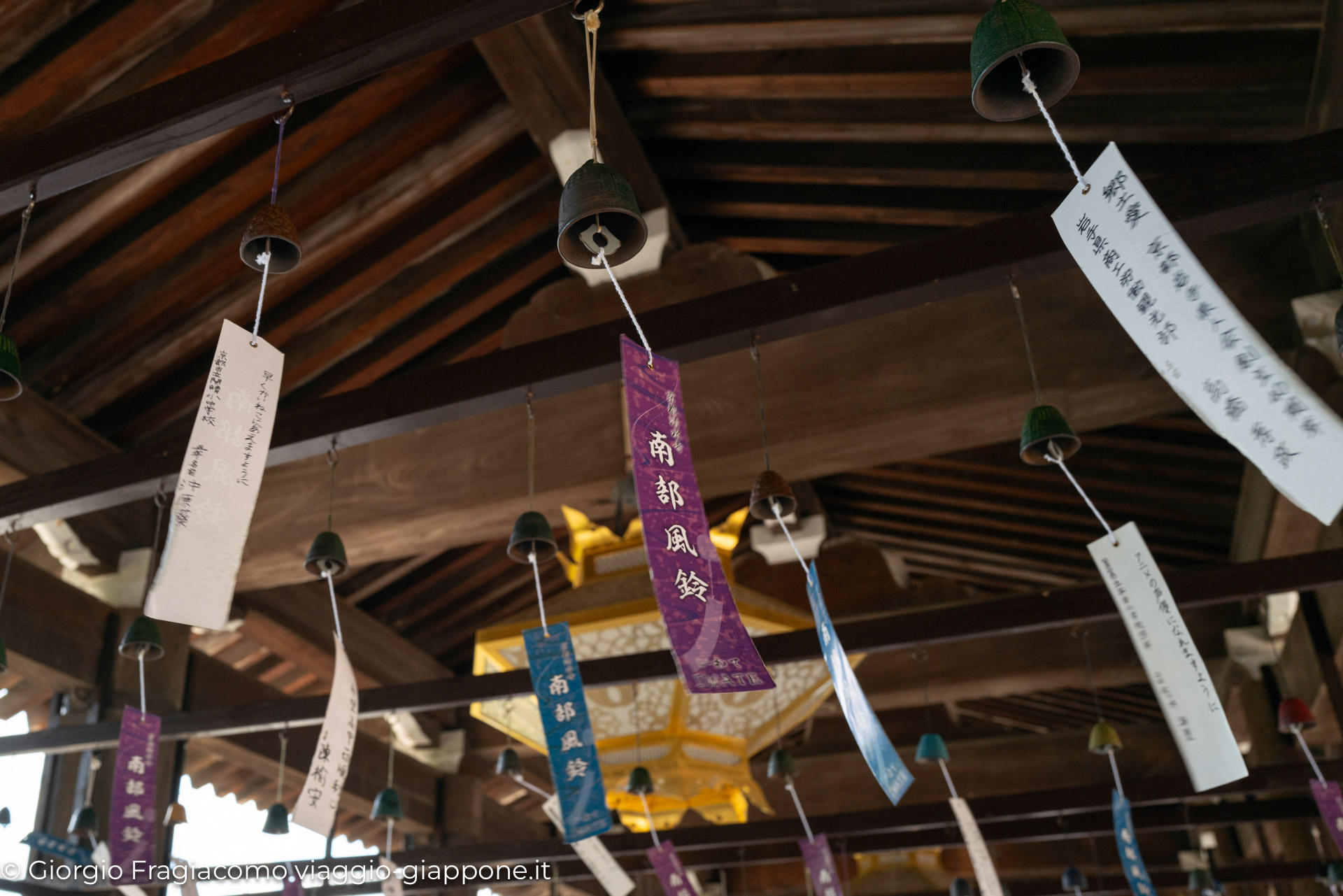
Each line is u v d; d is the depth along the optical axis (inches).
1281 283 202.5
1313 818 368.5
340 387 283.0
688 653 99.8
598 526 274.4
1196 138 198.5
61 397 263.3
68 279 237.3
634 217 99.3
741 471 228.8
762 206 262.4
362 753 365.1
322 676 347.3
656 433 110.0
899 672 385.1
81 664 262.1
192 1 185.6
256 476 114.7
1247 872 358.9
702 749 298.0
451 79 230.7
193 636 355.6
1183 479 305.3
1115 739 252.1
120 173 218.1
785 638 227.3
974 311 221.5
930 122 219.5
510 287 283.9
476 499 243.3
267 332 262.4
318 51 107.0
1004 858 506.3
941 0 195.0
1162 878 482.0
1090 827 348.8
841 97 225.9
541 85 216.4
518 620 259.8
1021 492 332.8
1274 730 340.8
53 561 313.9
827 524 407.8
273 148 223.9
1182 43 188.9
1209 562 347.6
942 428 216.5
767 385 229.6
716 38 220.4
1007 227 132.6
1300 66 182.2
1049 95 94.3
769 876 524.7
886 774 133.3
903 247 136.8
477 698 235.0
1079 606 212.7
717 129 246.2
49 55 185.2
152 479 173.5
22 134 193.6
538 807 522.3
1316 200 119.0
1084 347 209.3
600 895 500.7
